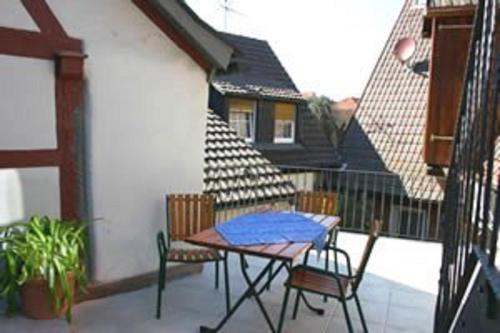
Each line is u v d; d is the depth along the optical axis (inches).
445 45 256.7
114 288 157.8
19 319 130.7
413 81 436.1
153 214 167.3
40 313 130.2
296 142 466.3
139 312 145.3
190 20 163.5
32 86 135.3
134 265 163.5
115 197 156.2
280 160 433.7
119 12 150.6
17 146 134.0
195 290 164.6
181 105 172.2
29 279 125.8
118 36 151.2
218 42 173.3
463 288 85.2
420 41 440.5
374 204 363.3
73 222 141.8
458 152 104.6
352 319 146.9
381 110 444.8
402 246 229.9
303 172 405.1
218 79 413.4
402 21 463.5
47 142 139.8
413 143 413.1
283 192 303.9
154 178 166.6
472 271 80.7
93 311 144.4
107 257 155.9
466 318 86.4
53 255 128.0
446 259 109.3
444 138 259.9
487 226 73.3
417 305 159.2
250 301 156.8
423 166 390.9
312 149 474.0
